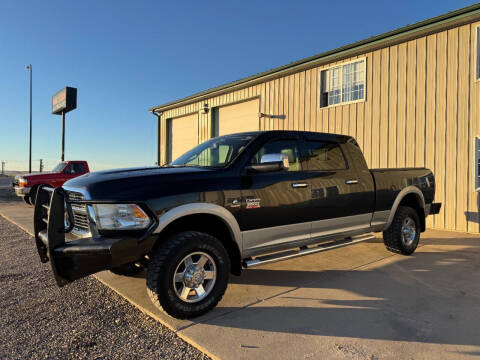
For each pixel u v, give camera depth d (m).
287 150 3.91
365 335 2.72
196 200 3.02
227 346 2.54
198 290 3.06
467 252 5.40
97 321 3.02
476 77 7.02
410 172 5.29
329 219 4.11
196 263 3.04
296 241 3.83
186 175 3.13
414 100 7.97
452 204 7.38
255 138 3.71
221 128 13.95
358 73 9.20
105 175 3.14
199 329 2.82
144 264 3.15
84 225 3.00
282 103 11.24
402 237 5.07
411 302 3.39
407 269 4.48
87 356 2.46
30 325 2.94
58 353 2.50
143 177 2.99
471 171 7.10
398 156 8.25
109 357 2.45
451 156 7.38
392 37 8.20
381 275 4.24
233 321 2.97
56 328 2.88
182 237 2.94
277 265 4.70
